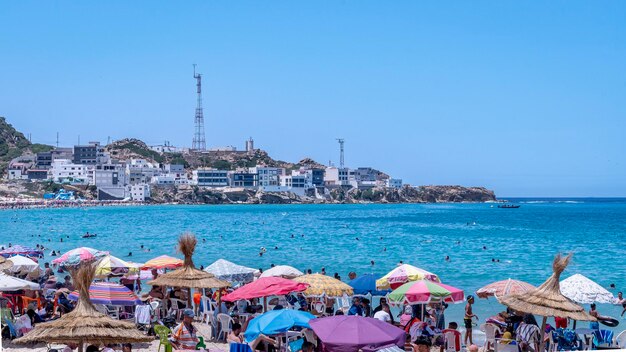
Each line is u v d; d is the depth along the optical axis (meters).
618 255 61.88
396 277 26.05
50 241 81.50
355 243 78.62
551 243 78.94
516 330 20.22
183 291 29.11
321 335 15.39
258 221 144.62
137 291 35.38
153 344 22.08
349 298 28.06
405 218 165.25
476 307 32.25
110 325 14.40
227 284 25.03
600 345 21.14
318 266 52.03
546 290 17.78
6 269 31.50
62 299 24.81
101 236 91.50
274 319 18.22
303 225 127.31
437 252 65.56
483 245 75.62
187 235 25.55
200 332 25.16
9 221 139.00
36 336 13.98
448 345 20.94
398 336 15.37
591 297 23.34
